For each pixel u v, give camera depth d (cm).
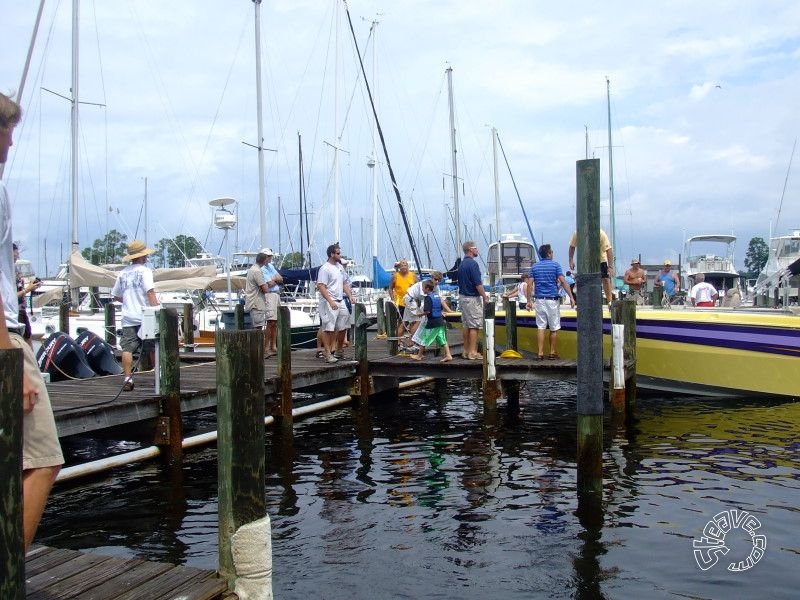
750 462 795
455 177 2867
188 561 533
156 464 809
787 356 1188
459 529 597
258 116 2238
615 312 1013
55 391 880
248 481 373
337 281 1180
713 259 2841
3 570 233
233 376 368
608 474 754
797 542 555
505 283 2884
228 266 1642
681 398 1260
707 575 496
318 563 526
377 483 743
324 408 1186
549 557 533
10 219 312
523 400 1332
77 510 658
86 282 1806
